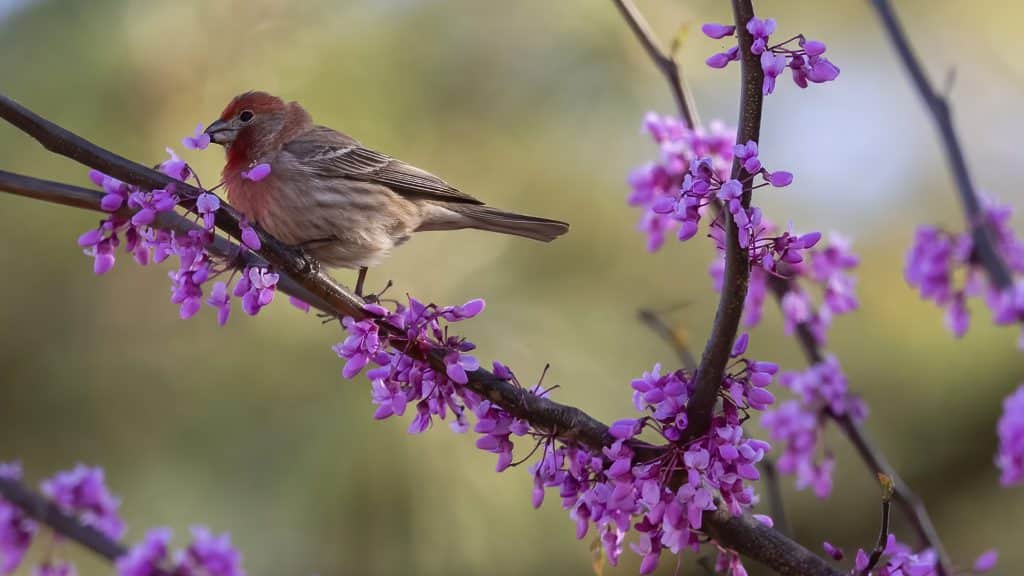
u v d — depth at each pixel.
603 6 11.34
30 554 9.52
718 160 8.10
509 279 11.16
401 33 11.36
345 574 10.45
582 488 6.25
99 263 6.48
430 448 10.59
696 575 12.06
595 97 11.35
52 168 10.92
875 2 8.58
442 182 10.44
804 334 8.52
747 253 5.70
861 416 8.46
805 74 5.73
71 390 10.70
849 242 8.52
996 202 8.34
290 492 10.41
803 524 12.56
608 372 10.84
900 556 6.07
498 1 11.41
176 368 10.77
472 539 10.57
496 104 11.31
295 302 7.11
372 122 11.05
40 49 10.73
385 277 11.06
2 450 10.59
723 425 6.01
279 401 10.60
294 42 11.23
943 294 8.13
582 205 11.31
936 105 8.27
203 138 6.46
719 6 11.55
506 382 6.31
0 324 10.77
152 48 10.84
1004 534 12.84
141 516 10.37
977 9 12.84
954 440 12.45
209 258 6.43
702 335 11.26
